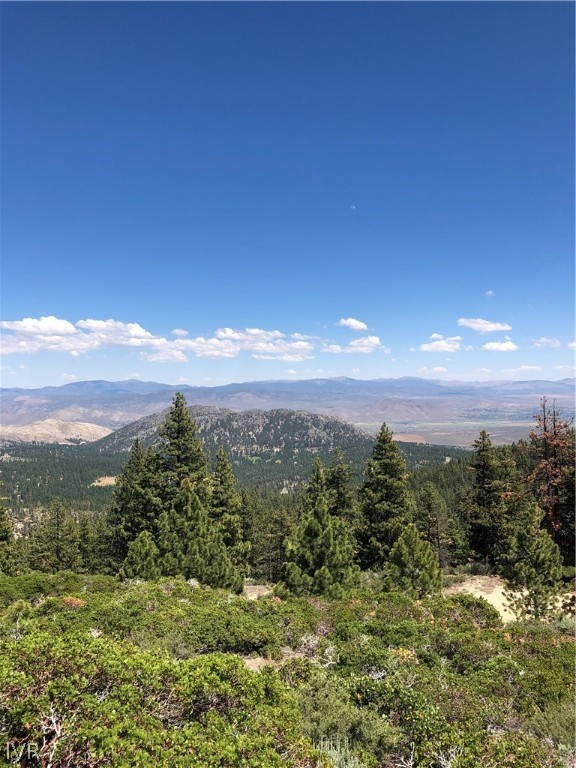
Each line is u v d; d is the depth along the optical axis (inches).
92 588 718.5
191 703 242.1
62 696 205.5
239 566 1317.7
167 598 590.2
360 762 241.0
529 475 1070.4
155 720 214.1
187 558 854.5
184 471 1291.8
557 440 1005.8
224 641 462.3
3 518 1337.4
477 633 482.0
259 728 231.6
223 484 1422.2
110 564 1503.4
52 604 533.3
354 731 268.1
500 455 1304.1
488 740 258.7
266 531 2235.5
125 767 176.4
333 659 422.6
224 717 242.8
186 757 188.7
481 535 1266.0
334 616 543.2
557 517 1010.7
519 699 343.6
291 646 474.3
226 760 197.5
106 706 207.8
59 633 426.6
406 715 281.9
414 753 250.8
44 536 2041.1
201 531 908.6
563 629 553.3
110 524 1552.7
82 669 226.2
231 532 1364.4
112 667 235.1
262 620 528.7
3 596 653.3
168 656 300.0
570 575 833.5
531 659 420.2
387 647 448.5
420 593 722.2
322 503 821.2
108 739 185.2
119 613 486.6
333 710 278.7
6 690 198.8
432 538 1515.7
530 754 245.3
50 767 177.5
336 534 821.2
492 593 858.1
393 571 746.2
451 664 418.3
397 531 1106.7
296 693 304.7
